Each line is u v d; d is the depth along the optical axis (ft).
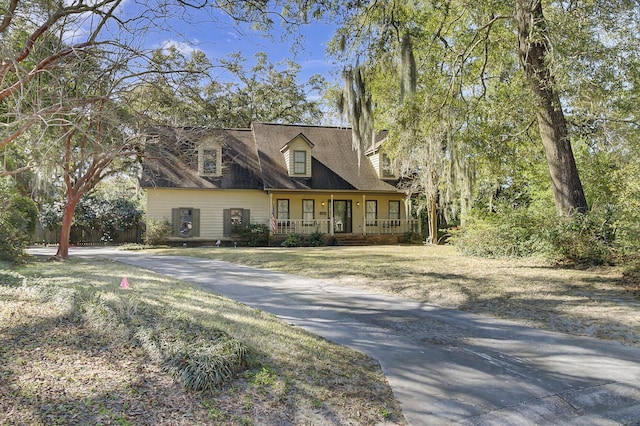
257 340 15.87
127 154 31.19
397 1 40.29
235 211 73.41
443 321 21.36
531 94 38.86
